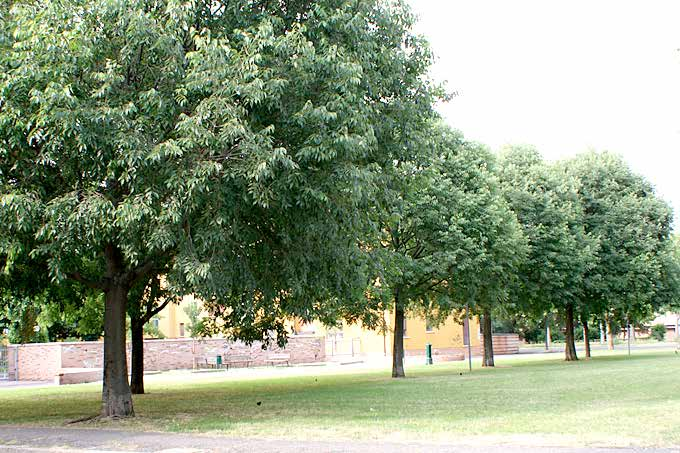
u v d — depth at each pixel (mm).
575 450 9391
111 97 12945
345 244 15500
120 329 15844
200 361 48219
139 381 24281
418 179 19234
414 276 29844
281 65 13484
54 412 18281
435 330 57875
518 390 20234
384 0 16125
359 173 13352
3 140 12758
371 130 13820
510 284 33938
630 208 42156
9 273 15461
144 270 15797
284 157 12484
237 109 12359
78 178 13469
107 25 13039
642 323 73812
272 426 13172
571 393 18516
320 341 53594
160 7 13617
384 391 21875
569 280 38375
